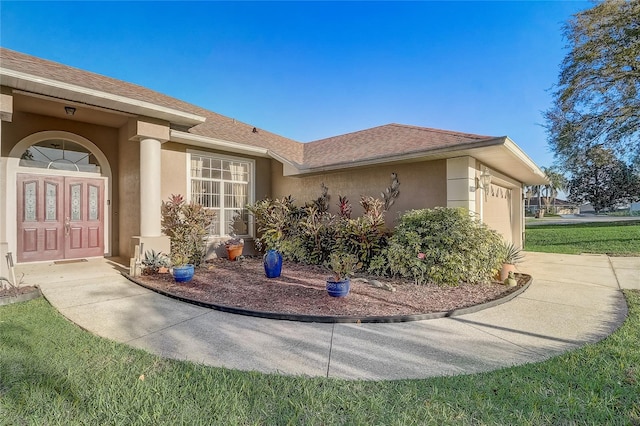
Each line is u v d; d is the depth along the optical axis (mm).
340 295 6043
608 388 2904
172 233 9273
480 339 4230
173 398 2719
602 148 18047
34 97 6781
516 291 6699
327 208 11078
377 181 9992
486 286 7113
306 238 9969
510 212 14820
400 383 3031
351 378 3152
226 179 11539
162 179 9727
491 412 2553
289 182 12414
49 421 2422
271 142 13570
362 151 10836
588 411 2559
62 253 9016
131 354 3611
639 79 16031
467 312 5375
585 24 16219
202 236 9703
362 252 8516
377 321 4879
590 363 3408
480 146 7270
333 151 12539
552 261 11336
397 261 7590
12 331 4211
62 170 9031
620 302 6051
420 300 6004
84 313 5102
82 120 8938
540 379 3076
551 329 4602
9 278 6211
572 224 30750
